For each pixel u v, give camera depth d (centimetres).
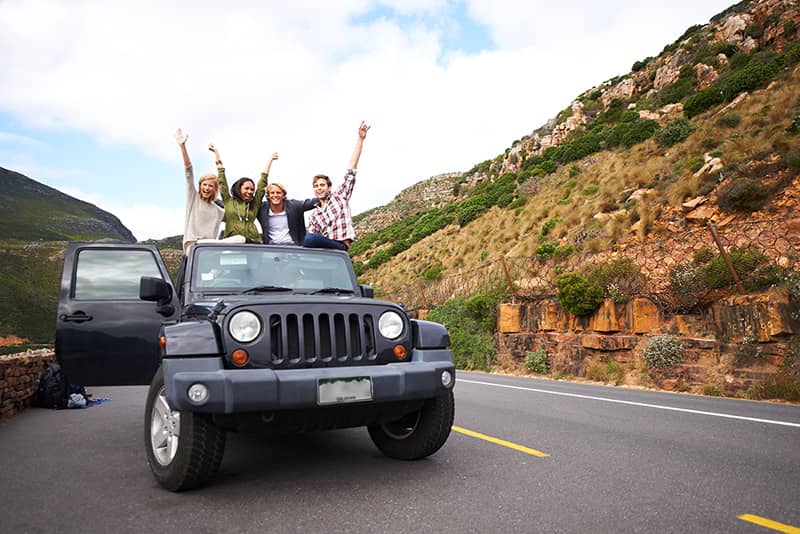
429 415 421
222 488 370
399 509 321
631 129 3088
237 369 354
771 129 1894
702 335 1122
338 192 651
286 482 383
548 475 397
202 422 348
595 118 4291
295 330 379
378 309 408
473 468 420
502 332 1633
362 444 518
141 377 561
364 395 365
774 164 1645
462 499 340
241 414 346
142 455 484
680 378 1070
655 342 1123
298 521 302
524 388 1029
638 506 324
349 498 344
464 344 1711
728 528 286
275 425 360
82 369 543
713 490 357
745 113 2355
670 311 1207
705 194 1759
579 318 1402
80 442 546
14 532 286
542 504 329
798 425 611
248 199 623
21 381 789
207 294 461
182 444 348
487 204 3750
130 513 318
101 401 898
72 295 551
